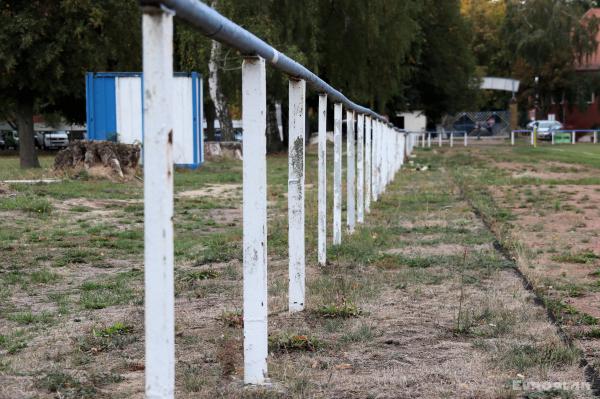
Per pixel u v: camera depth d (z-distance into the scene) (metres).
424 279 6.70
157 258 2.75
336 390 3.88
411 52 45.47
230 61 28.78
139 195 14.71
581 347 4.62
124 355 4.54
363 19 32.00
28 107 22.41
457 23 49.91
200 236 9.87
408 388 3.91
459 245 8.65
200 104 22.91
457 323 5.18
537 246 8.52
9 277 7.02
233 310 5.59
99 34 22.25
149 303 2.80
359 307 5.69
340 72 34.03
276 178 19.97
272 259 7.93
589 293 6.16
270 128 36.38
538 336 4.86
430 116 57.56
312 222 10.72
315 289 6.27
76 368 4.27
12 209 11.69
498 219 11.05
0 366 4.28
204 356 4.47
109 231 10.06
